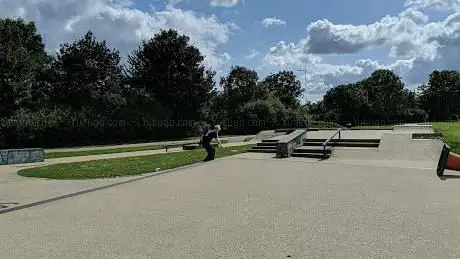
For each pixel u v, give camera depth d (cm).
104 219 814
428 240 648
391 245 625
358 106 8775
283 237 670
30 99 3900
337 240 651
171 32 5012
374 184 1149
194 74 4991
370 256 580
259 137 2806
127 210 886
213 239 667
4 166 1898
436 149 1797
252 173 1392
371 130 2573
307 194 1015
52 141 3622
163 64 4950
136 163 1766
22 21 4741
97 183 1277
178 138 4522
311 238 663
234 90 7400
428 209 851
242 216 809
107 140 4034
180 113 4862
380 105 9019
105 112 4138
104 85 4769
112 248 634
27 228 764
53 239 689
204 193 1053
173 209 883
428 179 1229
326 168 1485
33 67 3872
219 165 1622
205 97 5059
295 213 827
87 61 4631
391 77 10112
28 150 2062
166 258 586
